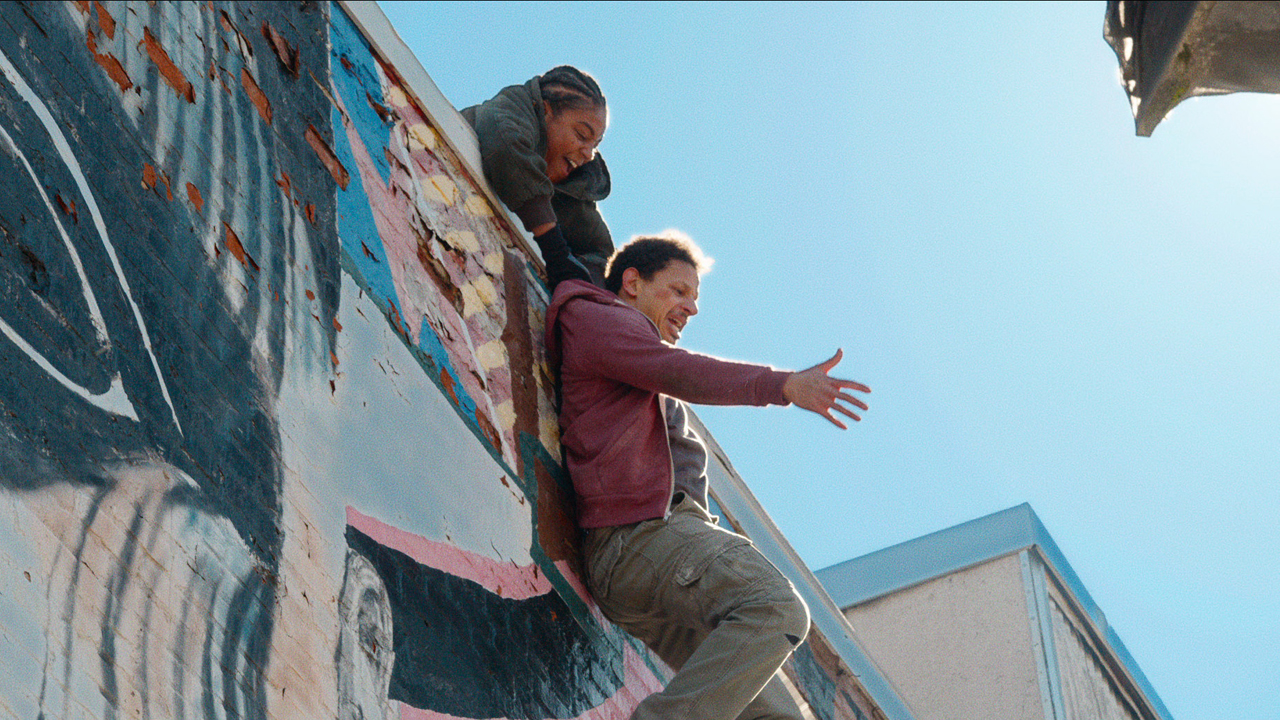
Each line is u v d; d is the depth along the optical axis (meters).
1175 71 2.44
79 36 3.52
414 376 4.57
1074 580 11.93
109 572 2.98
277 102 4.33
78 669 2.80
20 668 2.66
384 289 4.58
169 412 3.35
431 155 5.25
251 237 3.95
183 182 3.74
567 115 5.98
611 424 5.14
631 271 5.76
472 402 4.88
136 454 3.19
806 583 7.80
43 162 3.24
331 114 4.64
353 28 4.99
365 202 4.65
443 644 4.15
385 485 4.16
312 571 3.66
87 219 3.32
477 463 4.75
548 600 4.91
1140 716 12.74
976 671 10.91
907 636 11.40
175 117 3.80
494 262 5.43
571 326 5.37
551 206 5.95
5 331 2.95
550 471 5.22
